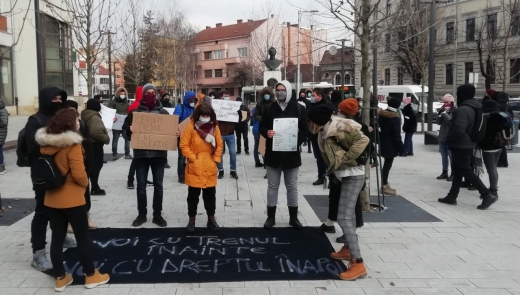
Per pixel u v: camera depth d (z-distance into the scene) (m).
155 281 4.55
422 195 8.58
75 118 4.32
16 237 5.88
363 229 6.38
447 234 6.16
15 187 8.92
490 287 4.49
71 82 30.17
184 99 9.45
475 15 41.25
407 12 13.39
